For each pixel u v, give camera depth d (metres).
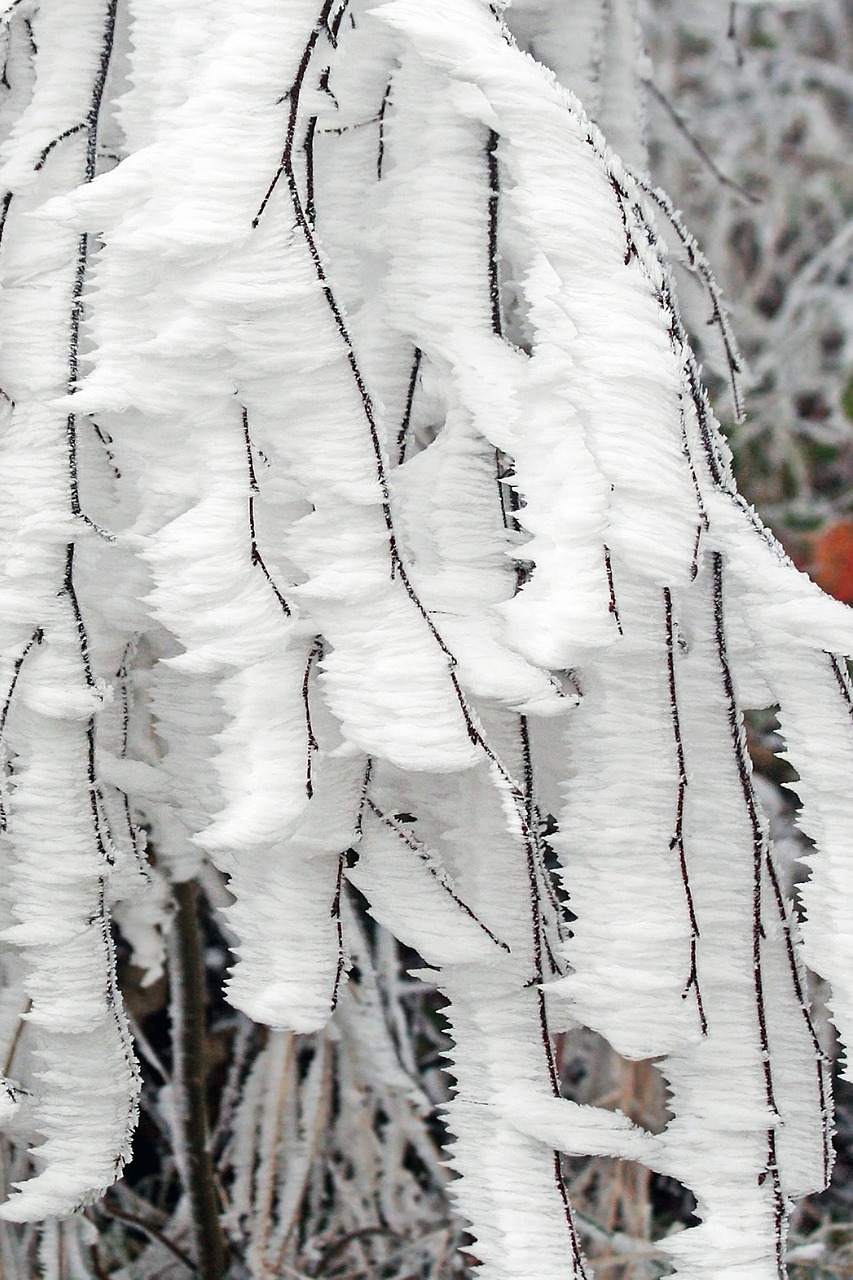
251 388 1.83
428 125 1.88
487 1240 1.90
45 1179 1.91
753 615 1.90
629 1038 1.88
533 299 1.85
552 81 1.83
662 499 1.81
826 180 5.37
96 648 1.91
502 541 1.89
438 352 1.88
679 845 1.89
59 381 1.86
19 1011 1.94
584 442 1.84
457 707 1.84
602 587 1.83
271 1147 2.39
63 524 1.86
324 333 1.83
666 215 2.00
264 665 1.85
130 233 1.82
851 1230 3.02
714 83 5.41
